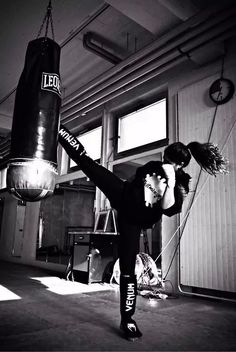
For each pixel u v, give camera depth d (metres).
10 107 6.38
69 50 4.45
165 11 3.24
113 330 1.94
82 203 7.58
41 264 6.41
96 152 5.86
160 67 3.88
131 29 3.96
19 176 1.64
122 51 4.45
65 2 3.42
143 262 3.86
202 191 3.46
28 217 7.53
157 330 1.97
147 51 3.57
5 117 6.76
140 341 1.74
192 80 3.92
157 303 2.93
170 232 3.80
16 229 8.07
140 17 3.35
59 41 4.20
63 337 1.77
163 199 1.70
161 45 3.49
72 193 7.52
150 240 7.10
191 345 1.69
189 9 3.12
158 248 6.99
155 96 4.68
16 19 3.72
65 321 2.13
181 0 3.00
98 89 4.43
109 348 1.61
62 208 7.40
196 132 3.68
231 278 3.00
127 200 1.74
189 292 3.43
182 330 1.99
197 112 3.71
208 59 3.65
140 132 4.86
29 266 6.64
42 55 1.86
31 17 3.68
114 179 1.82
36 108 1.73
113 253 4.42
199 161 1.83
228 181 3.21
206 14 2.96
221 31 3.08
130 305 1.82
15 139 1.71
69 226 7.36
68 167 6.48
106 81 4.27
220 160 1.81
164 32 3.63
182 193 1.86
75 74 5.15
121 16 3.70
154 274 3.79
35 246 6.91
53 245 7.14
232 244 3.06
